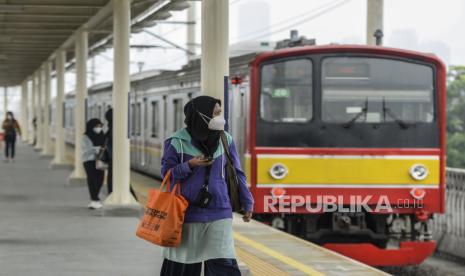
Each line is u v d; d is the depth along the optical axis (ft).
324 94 73.41
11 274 52.06
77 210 90.94
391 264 73.67
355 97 73.72
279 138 72.84
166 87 120.67
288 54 73.10
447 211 85.35
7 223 79.15
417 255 73.97
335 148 73.26
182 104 109.40
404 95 74.13
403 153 73.82
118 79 86.22
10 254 60.29
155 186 124.77
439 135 74.38
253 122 72.59
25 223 79.20
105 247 63.87
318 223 75.56
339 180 73.26
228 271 36.76
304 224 74.33
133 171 157.28
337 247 73.31
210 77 53.78
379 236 74.95
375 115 73.82
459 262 82.33
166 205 35.58
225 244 36.50
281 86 73.15
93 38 149.79
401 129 73.92
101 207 91.35
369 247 73.20
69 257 58.95
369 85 73.82
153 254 60.49
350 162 73.26
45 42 149.28
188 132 36.32
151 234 35.73
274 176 72.49
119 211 84.94
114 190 86.17
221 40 53.72
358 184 73.31
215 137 36.22
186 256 36.40
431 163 74.13
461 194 82.74
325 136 73.26
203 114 35.86
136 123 147.64
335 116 73.46
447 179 85.71
